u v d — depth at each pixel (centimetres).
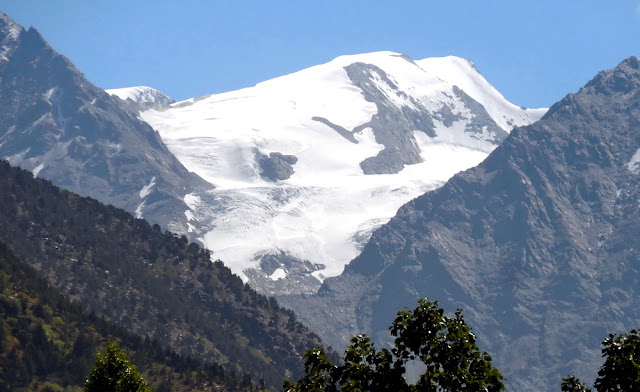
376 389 10069
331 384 10181
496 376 10175
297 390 10219
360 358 10212
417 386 10112
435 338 10250
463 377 10094
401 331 10294
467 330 10275
